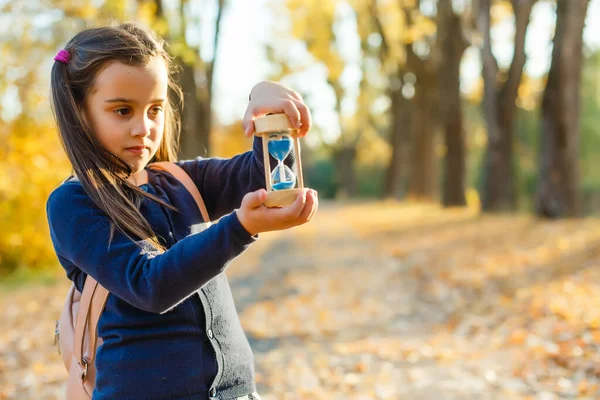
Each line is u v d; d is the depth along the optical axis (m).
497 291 7.62
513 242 10.76
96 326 1.89
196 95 15.27
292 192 1.62
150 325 1.84
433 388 4.77
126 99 1.79
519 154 35.25
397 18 27.48
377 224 18.14
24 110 10.48
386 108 35.50
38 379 5.36
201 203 2.08
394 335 6.53
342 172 46.09
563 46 13.22
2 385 5.25
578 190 13.52
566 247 9.59
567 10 13.17
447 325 6.72
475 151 41.59
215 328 1.91
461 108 21.31
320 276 10.14
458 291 7.99
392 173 33.25
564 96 13.33
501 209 17.28
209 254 1.60
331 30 27.72
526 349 5.46
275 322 7.30
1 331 6.99
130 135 1.81
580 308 6.23
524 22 16.25
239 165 2.14
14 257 10.60
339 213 25.80
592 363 4.86
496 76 17.00
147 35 1.90
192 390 1.83
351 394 4.82
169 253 1.65
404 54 28.38
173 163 2.15
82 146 1.81
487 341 5.93
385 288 8.80
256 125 1.74
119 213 1.79
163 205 1.97
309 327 7.01
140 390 1.80
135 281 1.66
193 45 13.34
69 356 2.03
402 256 11.11
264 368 5.60
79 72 1.81
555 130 13.44
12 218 10.53
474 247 10.84
